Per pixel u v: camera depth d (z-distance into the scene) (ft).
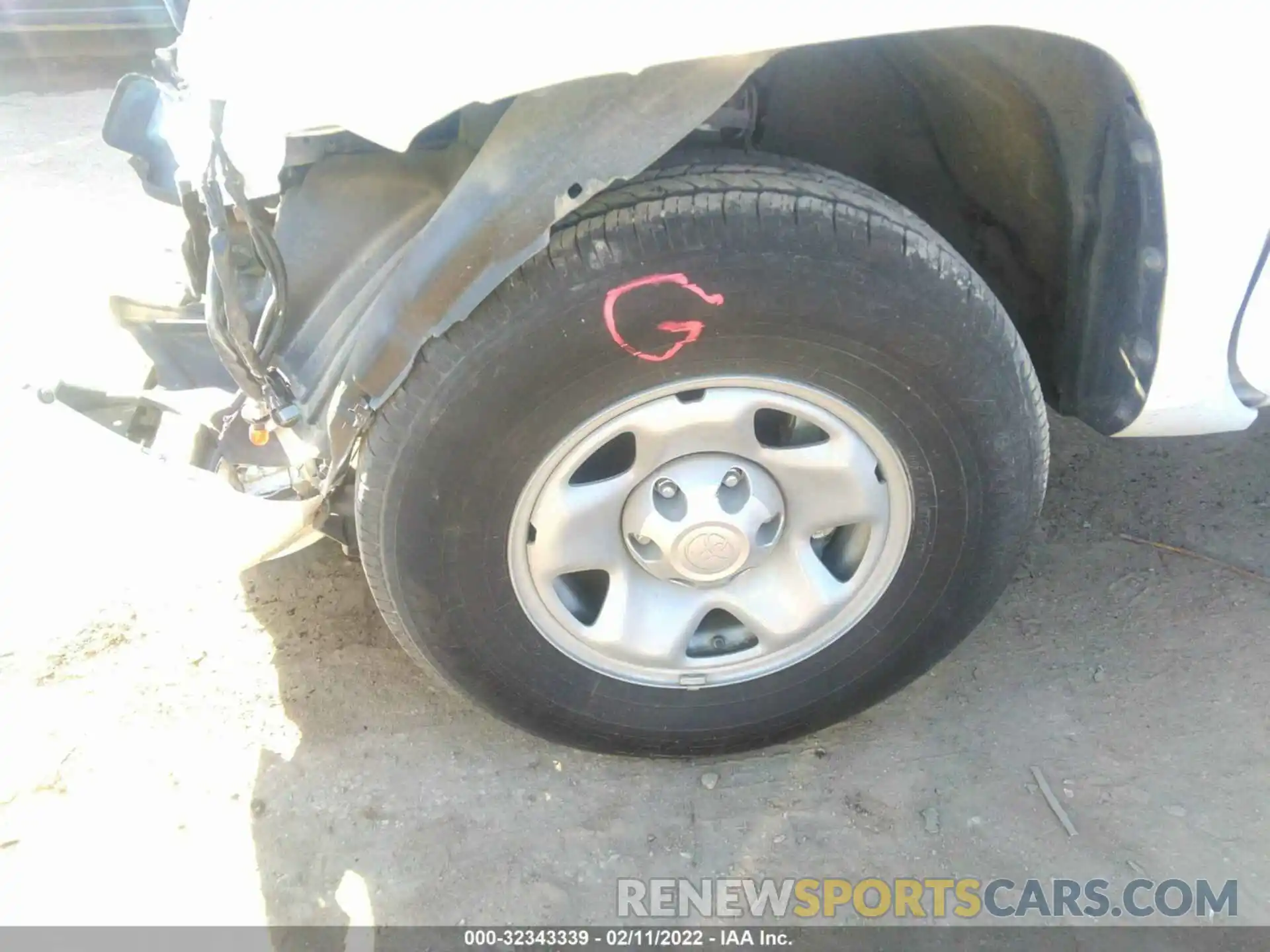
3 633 7.64
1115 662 7.08
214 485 5.81
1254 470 8.61
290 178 6.36
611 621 5.89
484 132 5.18
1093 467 8.73
